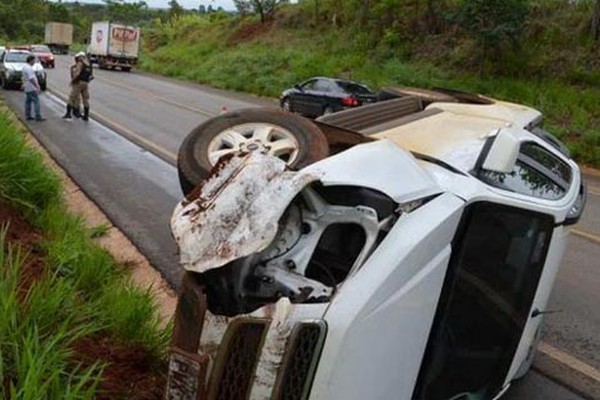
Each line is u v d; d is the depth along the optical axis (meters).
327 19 38.62
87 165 10.59
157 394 3.68
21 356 3.17
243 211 2.59
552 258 3.71
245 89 31.42
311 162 3.29
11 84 23.22
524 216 3.32
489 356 3.33
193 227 2.64
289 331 2.34
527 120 4.91
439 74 26.11
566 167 4.17
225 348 2.45
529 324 3.67
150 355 3.97
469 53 26.31
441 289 2.79
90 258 5.29
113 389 3.54
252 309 2.68
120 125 15.58
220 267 2.67
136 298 4.49
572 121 18.77
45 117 16.09
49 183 7.27
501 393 3.71
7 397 2.95
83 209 8.13
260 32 42.84
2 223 5.89
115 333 4.11
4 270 4.20
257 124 3.73
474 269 3.04
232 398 2.43
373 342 2.43
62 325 3.58
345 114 4.17
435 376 2.92
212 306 2.73
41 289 3.85
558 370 4.75
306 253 2.69
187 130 15.45
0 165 6.73
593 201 10.91
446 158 3.32
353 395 2.39
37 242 5.86
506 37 23.95
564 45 23.72
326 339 2.33
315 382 2.32
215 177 2.84
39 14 90.94
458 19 24.70
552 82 22.58
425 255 2.63
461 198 2.92
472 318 3.10
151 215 7.96
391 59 29.66
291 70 32.31
